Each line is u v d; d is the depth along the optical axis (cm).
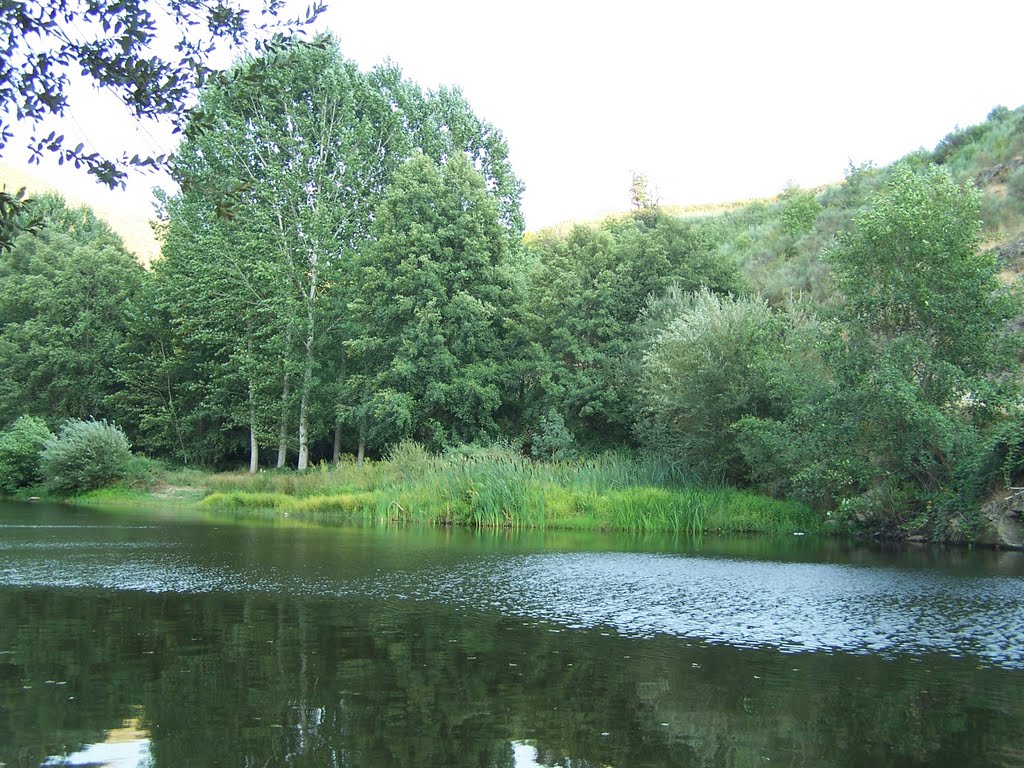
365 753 468
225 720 521
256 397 3781
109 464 3319
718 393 2264
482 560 1351
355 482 2798
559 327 3184
